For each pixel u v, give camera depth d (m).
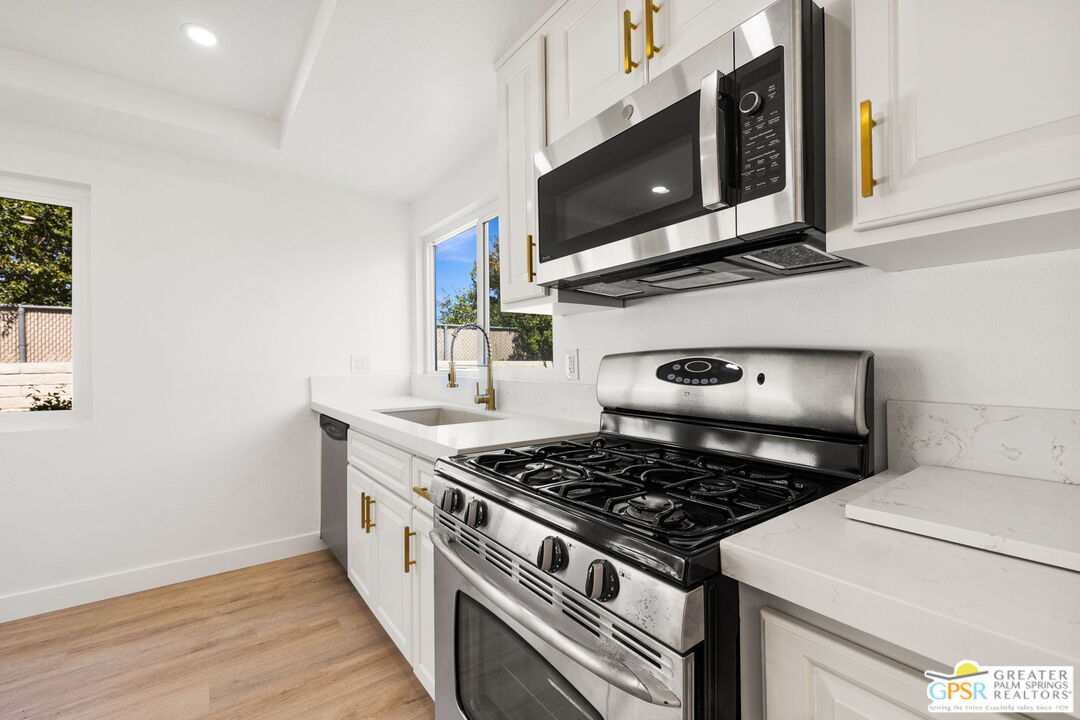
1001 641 0.43
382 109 2.01
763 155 0.85
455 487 1.17
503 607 0.95
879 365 1.06
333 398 2.87
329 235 2.88
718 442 1.22
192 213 2.46
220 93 2.15
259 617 2.05
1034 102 0.61
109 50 1.84
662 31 1.09
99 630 1.96
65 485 2.17
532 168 1.49
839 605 0.54
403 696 1.57
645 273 1.19
